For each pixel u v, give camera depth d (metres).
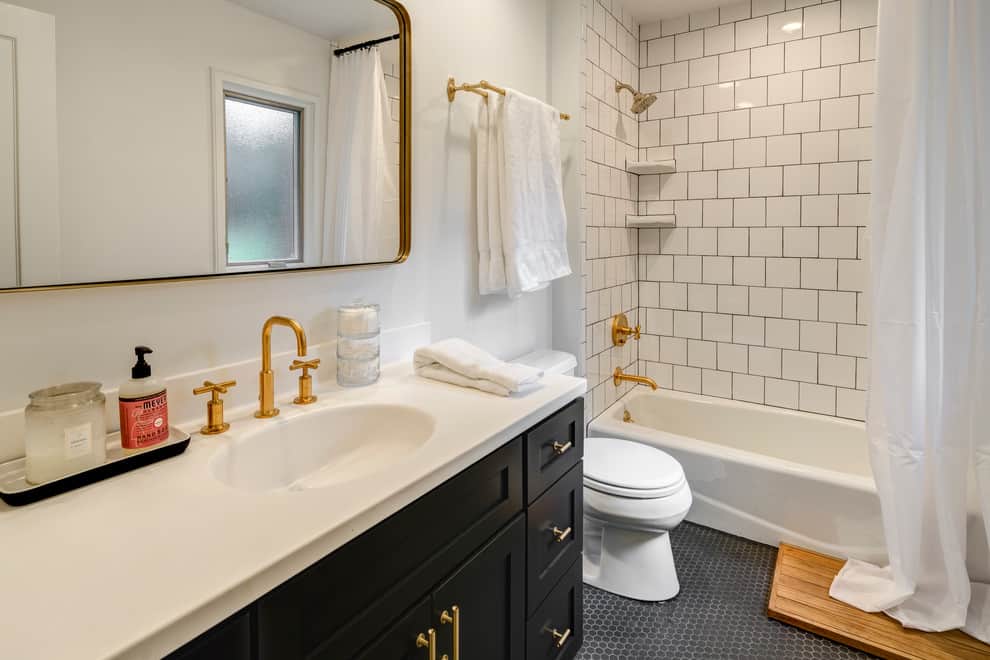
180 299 1.12
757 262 2.80
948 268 1.65
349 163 1.43
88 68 0.94
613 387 2.87
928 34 1.61
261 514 0.77
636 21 2.96
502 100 1.82
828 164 2.58
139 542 0.70
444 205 1.80
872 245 1.75
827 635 1.74
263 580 0.65
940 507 1.67
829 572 2.03
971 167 1.63
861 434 2.53
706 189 2.90
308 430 1.20
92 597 0.58
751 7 2.70
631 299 3.05
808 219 2.65
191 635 0.57
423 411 1.22
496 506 1.14
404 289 1.67
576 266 2.41
